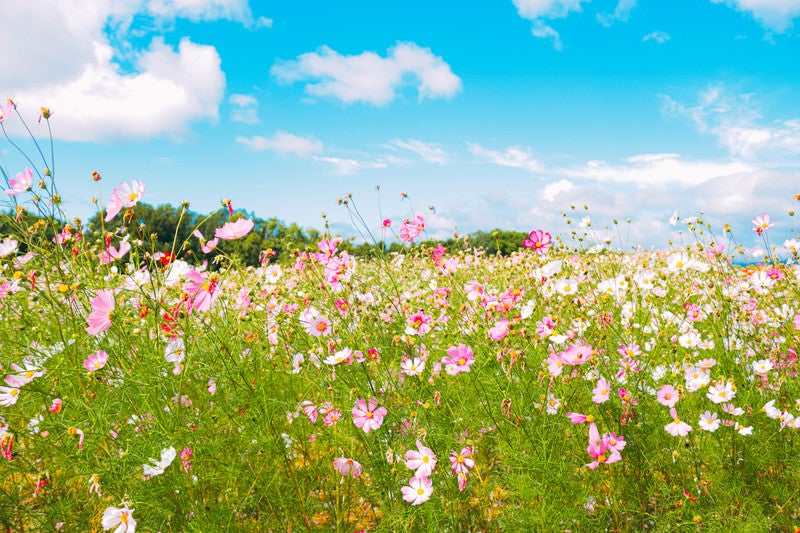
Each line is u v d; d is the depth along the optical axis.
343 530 2.07
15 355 2.43
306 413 2.17
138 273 2.29
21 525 2.01
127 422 2.02
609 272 3.99
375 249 3.44
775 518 2.00
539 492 1.85
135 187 2.34
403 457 2.01
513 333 2.29
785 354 2.66
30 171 2.34
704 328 3.27
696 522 1.81
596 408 2.19
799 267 3.32
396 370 2.45
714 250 3.40
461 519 2.07
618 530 1.98
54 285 2.58
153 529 1.80
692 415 2.29
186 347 1.98
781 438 2.21
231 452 2.11
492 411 2.16
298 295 3.11
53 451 2.14
